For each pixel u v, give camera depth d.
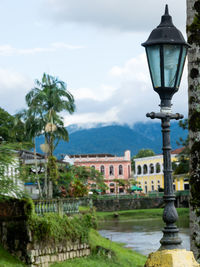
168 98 5.41
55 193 26.17
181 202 80.31
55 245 18.03
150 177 109.81
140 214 69.56
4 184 15.81
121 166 111.19
